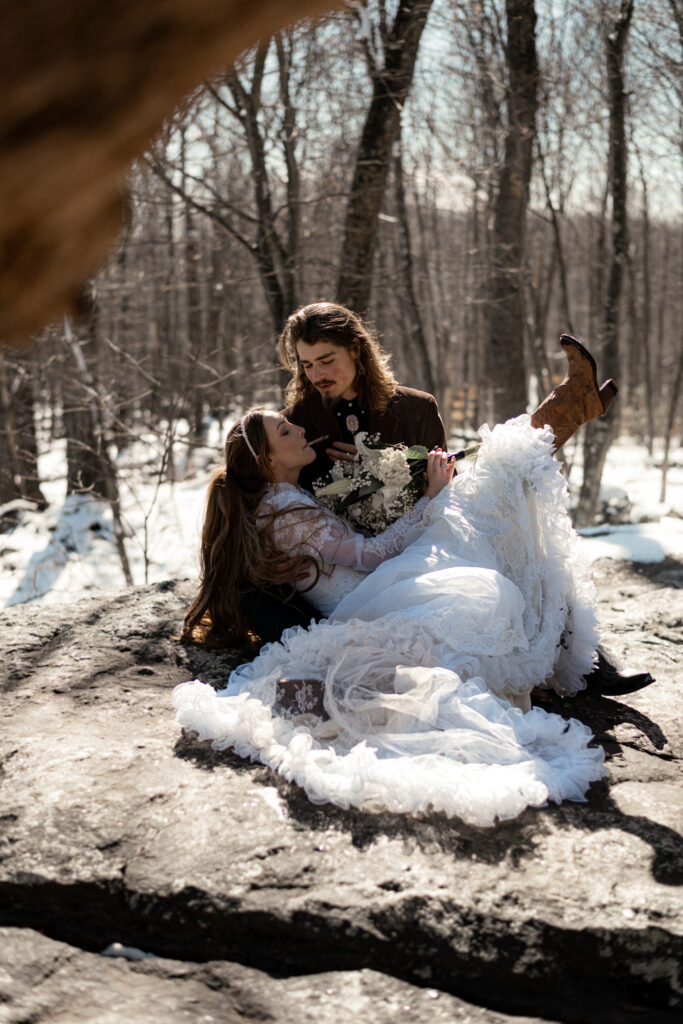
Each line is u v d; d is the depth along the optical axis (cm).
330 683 264
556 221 1168
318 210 938
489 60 873
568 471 1030
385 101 719
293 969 193
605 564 489
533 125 864
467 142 1021
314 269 920
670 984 191
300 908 197
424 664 268
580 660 303
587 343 1820
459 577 278
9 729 277
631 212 2036
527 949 191
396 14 696
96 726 280
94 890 206
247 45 53
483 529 298
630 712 305
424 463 316
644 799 244
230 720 265
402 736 251
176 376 1102
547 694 315
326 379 331
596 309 1831
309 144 891
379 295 1302
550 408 322
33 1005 180
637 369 2445
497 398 888
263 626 311
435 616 275
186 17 50
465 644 273
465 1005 184
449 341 1664
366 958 192
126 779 246
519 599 283
